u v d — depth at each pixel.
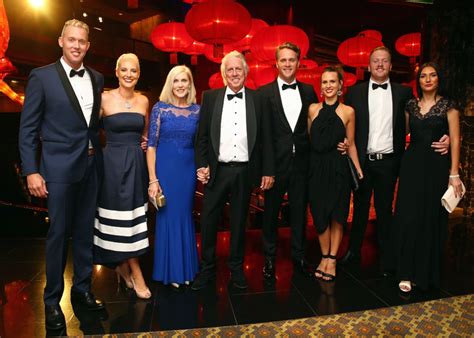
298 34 6.18
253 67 8.38
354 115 3.22
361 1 9.30
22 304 2.82
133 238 2.85
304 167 3.29
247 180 3.01
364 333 2.45
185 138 3.00
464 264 3.66
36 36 8.98
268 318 2.63
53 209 2.50
